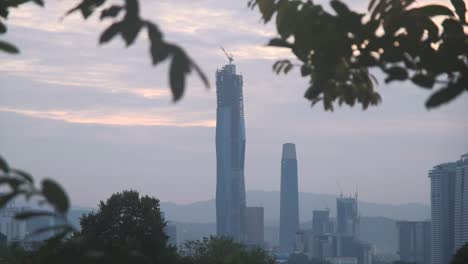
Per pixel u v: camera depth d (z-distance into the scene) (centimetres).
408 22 895
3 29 819
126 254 634
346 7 870
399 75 849
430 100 722
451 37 880
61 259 636
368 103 959
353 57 888
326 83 925
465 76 724
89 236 658
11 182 598
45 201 598
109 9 604
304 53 916
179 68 543
